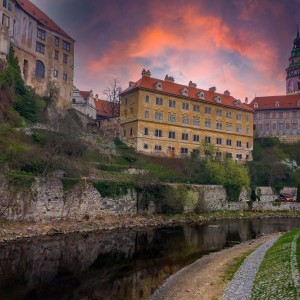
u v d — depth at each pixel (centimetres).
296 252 2794
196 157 8388
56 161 5203
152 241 4128
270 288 2012
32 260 2995
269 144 12300
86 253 3362
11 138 5478
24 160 4900
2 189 4047
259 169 9638
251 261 2962
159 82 8756
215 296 2166
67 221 4672
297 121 12525
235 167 7788
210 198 6975
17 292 2231
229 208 7362
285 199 8488
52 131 6322
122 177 6191
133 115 8575
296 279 2034
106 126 9306
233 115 10144
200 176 7712
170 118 8875
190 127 9188
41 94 8706
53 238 3950
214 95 10044
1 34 7194
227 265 2988
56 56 9250
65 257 3162
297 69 14275
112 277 2631
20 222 4153
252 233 5028
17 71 7462
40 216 4391
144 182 5847
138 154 8075
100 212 5159
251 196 7881
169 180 7100
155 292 2281
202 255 3453
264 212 7638
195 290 2302
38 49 8744
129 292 2283
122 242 3988
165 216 5903
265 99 13338
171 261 3177
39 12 9400
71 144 6206
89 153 6731
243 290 2142
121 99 9106
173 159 8319
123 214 5475
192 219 6106
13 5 7688
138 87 8438
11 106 6588
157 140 8588
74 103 9950
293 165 10575
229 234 4853
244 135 10306
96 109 11462
